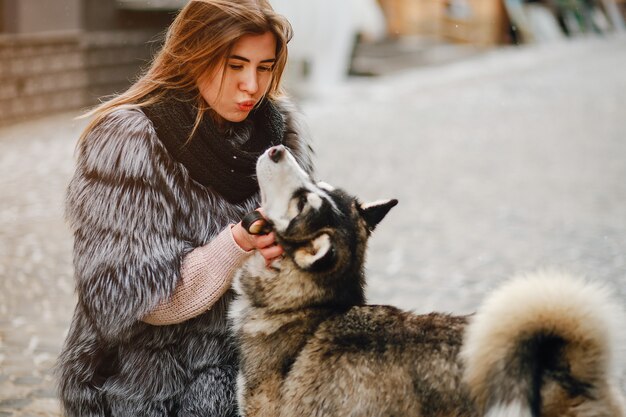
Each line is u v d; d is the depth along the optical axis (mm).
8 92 13281
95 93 15109
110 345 2854
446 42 28562
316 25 17859
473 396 2482
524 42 30969
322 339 2814
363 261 3016
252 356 2893
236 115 2846
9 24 13477
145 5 16047
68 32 14500
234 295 2975
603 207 9781
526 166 12102
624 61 26891
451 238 8328
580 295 2492
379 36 25375
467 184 10812
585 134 14938
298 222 2846
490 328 2451
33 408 4531
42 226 8141
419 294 6645
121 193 2703
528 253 7855
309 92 17938
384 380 2641
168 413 2873
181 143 2795
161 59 2871
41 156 11102
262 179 2836
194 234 2803
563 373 2504
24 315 5988
